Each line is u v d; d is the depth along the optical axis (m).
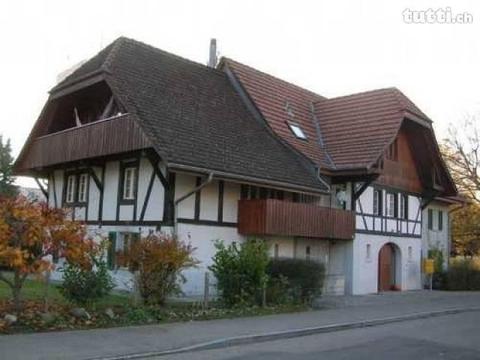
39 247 12.33
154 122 20.20
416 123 29.39
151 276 14.99
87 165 23.95
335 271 26.62
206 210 21.23
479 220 43.41
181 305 16.19
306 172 24.61
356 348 12.05
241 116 25.75
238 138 23.52
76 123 25.53
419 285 32.12
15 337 10.88
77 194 25.38
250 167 21.67
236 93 27.45
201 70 26.62
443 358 11.21
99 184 23.69
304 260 19.38
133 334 11.95
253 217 21.84
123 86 21.12
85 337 11.30
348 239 25.94
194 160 19.47
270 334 12.98
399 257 30.31
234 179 20.64
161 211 20.50
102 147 21.58
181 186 20.55
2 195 12.50
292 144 25.73
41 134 26.59
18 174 28.36
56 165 25.38
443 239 36.88
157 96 22.09
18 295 12.50
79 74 23.56
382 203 28.73
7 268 13.80
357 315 17.39
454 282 33.09
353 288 26.20
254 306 17.08
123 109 21.03
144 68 23.23
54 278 23.95
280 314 16.53
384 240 28.80
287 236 23.41
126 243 16.05
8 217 11.95
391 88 28.98
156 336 11.92
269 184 21.89
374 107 28.61
